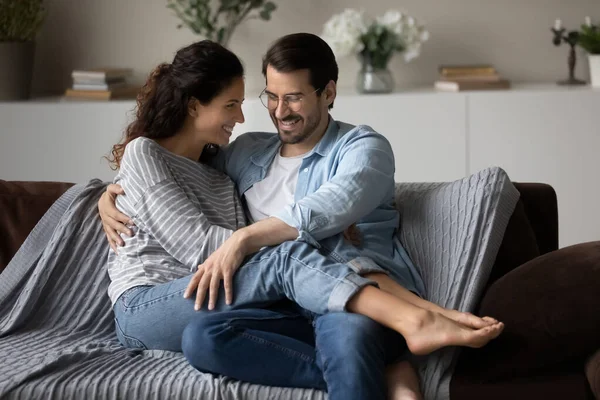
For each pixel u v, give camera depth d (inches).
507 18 177.8
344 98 161.6
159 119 97.9
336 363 76.4
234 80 97.4
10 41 167.2
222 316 81.7
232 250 86.4
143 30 181.5
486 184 93.1
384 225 95.3
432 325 78.4
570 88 163.5
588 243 86.5
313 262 84.0
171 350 88.4
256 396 78.0
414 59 180.5
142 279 91.4
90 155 165.5
